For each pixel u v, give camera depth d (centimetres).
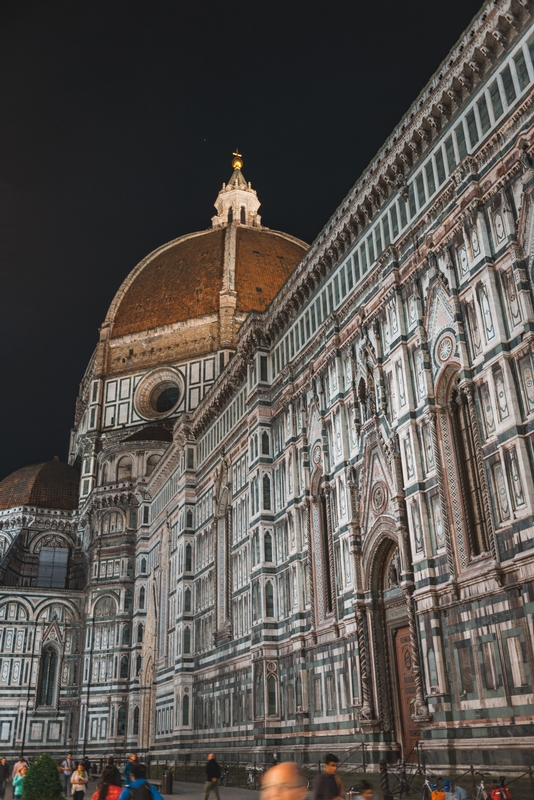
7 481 10588
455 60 3381
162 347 10344
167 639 6731
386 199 3947
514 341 2855
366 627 3619
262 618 4662
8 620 8294
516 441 2725
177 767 5753
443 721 2877
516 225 2950
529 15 3019
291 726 4244
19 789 3238
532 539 2592
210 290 10481
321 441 4306
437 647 2981
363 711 3475
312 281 4691
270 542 4856
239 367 5666
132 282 11412
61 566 9656
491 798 2323
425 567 3139
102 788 1838
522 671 2559
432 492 3228
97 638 8281
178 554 6706
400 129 3781
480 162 3198
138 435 9312
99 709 7938
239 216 13138
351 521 3841
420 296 3534
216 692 5456
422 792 2658
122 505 8794
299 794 1084
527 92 2967
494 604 2742
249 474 5241
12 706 7956
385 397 3700
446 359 3250
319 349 4503
